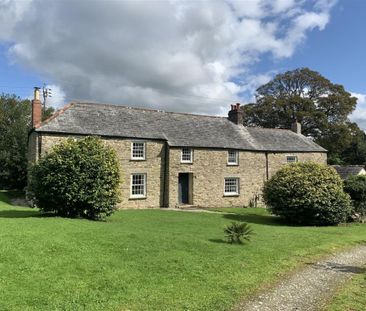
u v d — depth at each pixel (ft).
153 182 95.04
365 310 25.05
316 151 125.80
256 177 112.27
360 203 82.53
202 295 26.16
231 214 85.10
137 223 59.36
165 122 103.24
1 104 136.05
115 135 88.79
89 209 60.03
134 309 23.03
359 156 221.87
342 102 187.11
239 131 116.88
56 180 57.72
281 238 51.42
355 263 39.86
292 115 189.06
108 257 33.30
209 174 103.30
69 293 24.53
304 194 73.20
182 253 36.88
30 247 33.22
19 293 23.68
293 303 26.00
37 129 80.74
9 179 127.75
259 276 31.76
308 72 193.36
